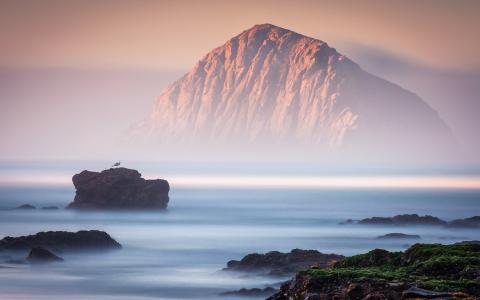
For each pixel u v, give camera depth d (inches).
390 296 3280.0
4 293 6732.3
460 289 3312.0
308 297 3422.7
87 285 7116.1
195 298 6540.4
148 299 6565.0
